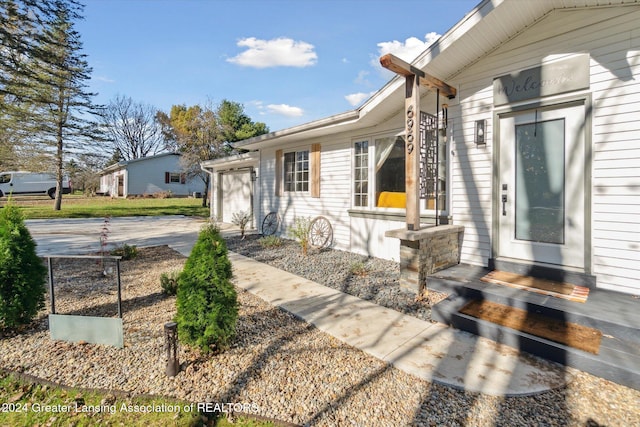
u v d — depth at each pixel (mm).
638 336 2770
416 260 4348
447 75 5012
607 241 3727
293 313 3840
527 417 2119
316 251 7406
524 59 4316
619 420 2098
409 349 2986
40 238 8984
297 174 8672
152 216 15539
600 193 3766
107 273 5340
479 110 4789
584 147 3863
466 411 2170
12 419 2148
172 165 29781
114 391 2377
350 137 7137
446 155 5254
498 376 2555
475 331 3270
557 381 2496
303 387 2422
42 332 3314
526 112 4344
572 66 3938
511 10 3850
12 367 2670
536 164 4273
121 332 2967
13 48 9742
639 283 3533
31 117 14898
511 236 4512
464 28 4043
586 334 2945
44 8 9695
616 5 3631
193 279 2840
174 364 2541
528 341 2902
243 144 9250
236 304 3033
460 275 4359
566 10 3955
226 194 13047
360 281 5148
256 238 9234
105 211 16938
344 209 7348
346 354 2898
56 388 2436
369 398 2301
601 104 3750
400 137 6199
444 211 5336
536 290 3721
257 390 2389
